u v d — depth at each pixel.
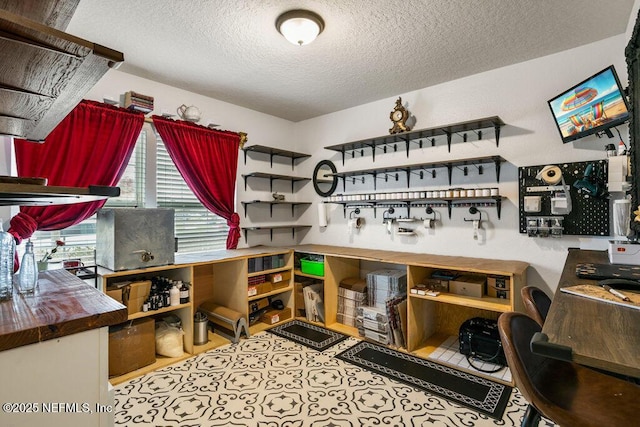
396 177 3.57
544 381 1.20
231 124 3.73
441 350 2.84
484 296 2.69
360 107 3.83
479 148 3.03
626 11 2.09
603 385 1.18
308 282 3.87
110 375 2.38
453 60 2.74
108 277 2.37
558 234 2.58
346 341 3.07
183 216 3.41
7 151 2.34
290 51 2.55
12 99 0.90
